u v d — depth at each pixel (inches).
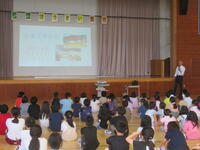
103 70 417.4
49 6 400.5
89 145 148.9
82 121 226.2
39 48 399.2
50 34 402.6
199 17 397.4
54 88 358.0
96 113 253.9
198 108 218.2
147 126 130.3
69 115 182.5
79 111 242.5
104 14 413.4
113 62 418.6
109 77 410.3
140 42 426.0
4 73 382.6
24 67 394.3
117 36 418.6
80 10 411.5
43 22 399.5
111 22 416.2
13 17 379.2
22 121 174.6
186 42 394.9
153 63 421.1
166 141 139.6
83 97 263.9
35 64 398.3
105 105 222.1
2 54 380.8
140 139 127.2
